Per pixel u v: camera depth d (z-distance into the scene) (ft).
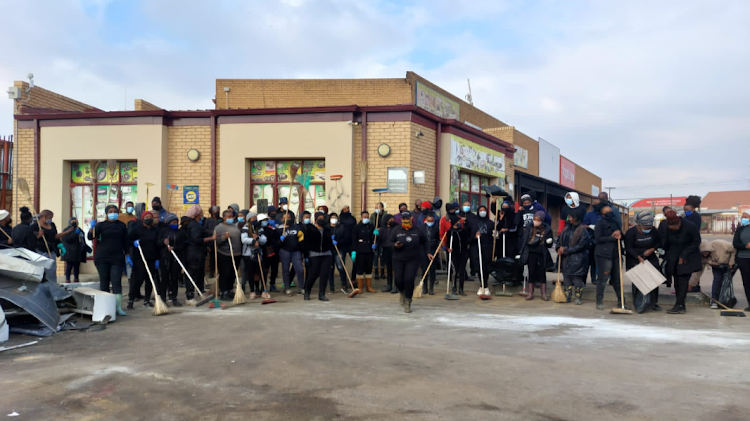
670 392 14.96
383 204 40.04
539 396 14.67
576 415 13.29
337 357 18.89
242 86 59.00
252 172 44.91
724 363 17.95
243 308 30.14
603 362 18.06
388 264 36.94
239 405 14.30
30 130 45.80
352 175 42.83
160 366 18.01
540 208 36.86
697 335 22.67
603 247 29.78
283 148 43.34
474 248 35.81
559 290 32.19
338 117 42.86
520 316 27.43
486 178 58.80
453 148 48.60
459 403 14.21
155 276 31.53
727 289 30.17
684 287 28.30
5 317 22.95
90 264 45.42
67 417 13.53
